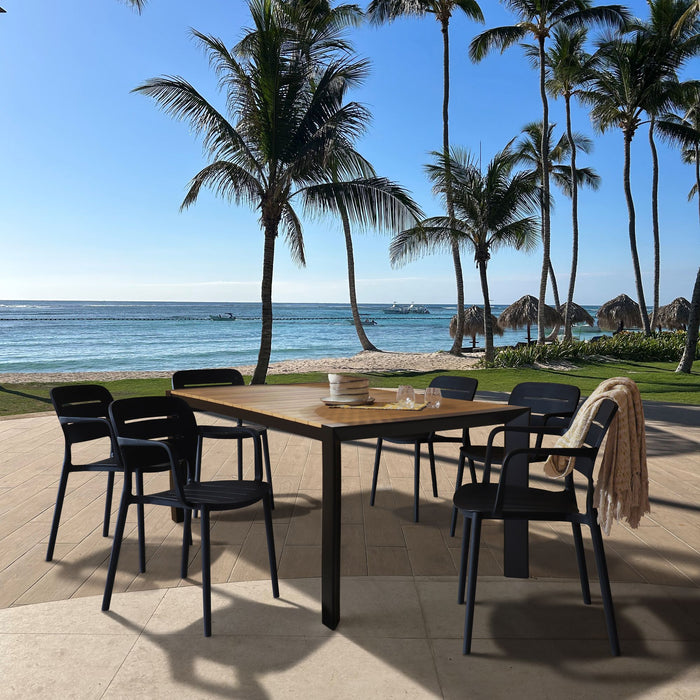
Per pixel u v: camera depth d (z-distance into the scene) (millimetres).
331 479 2377
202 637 2326
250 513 3887
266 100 10047
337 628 2393
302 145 10484
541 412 3586
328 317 92750
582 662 2141
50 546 3115
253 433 3756
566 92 22266
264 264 11008
